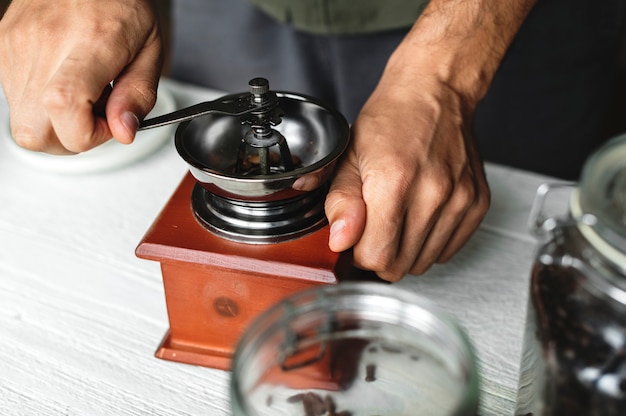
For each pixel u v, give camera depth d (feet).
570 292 1.36
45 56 1.93
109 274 2.05
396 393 1.49
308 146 1.88
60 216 2.21
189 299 1.84
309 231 1.81
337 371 1.50
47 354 1.85
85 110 1.79
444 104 2.00
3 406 1.73
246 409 1.27
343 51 3.11
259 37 3.34
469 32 2.11
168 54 5.66
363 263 1.83
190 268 1.79
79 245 2.12
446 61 2.08
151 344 1.88
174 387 1.79
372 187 1.80
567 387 1.38
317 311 1.39
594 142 3.41
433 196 1.84
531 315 1.46
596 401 1.35
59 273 2.04
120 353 1.86
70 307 1.96
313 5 2.99
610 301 1.32
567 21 3.04
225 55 3.48
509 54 3.11
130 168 2.39
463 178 1.93
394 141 1.87
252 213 1.78
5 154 2.45
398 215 1.79
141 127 1.78
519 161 3.43
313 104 1.86
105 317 1.94
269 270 1.74
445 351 1.35
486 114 3.29
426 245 1.94
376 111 1.98
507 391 1.74
